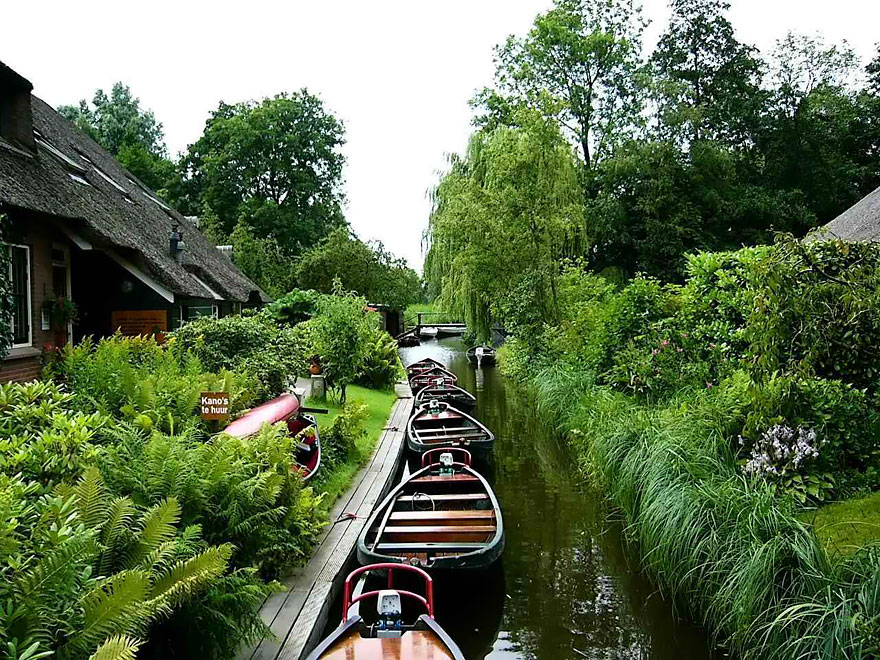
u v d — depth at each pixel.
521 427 13.85
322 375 13.55
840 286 4.66
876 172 27.22
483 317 19.66
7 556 2.83
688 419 7.16
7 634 2.61
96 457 4.29
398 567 5.08
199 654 3.71
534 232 17.12
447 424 12.39
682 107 24.38
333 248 31.42
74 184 11.85
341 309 13.48
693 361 9.23
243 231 30.33
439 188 20.97
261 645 4.39
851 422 6.30
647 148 23.94
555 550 7.07
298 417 9.48
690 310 9.63
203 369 10.06
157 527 3.56
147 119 44.44
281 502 5.60
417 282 37.59
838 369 5.16
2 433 5.07
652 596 5.91
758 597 4.40
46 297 9.87
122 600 2.87
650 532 6.00
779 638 4.11
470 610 5.78
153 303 12.54
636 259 25.17
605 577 6.41
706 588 5.05
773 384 6.35
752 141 28.12
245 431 7.01
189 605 3.61
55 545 2.92
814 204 26.95
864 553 4.34
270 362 10.74
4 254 8.13
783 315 4.74
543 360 15.55
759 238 24.45
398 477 9.78
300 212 37.38
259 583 4.35
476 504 7.60
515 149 16.92
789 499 5.54
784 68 28.22
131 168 37.16
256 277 29.06
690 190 25.20
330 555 5.97
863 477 6.06
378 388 16.67
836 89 28.12
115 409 6.92
